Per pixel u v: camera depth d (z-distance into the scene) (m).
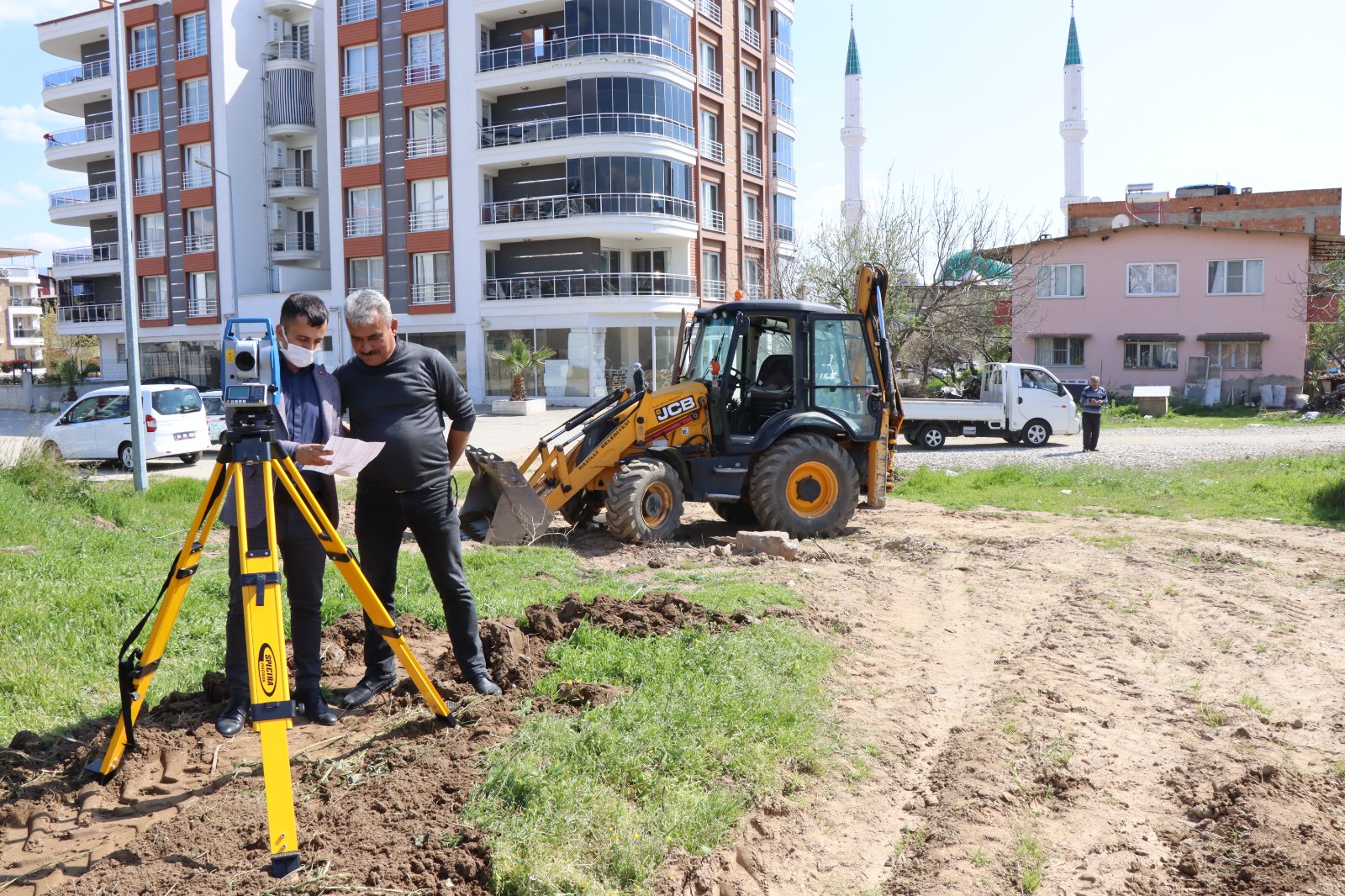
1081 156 63.94
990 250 32.00
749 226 45.09
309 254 43.47
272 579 3.41
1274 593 8.13
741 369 10.73
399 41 38.88
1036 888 3.65
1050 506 13.27
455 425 4.70
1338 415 30.33
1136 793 4.43
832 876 3.72
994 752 4.71
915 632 6.82
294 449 3.85
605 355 38.00
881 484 10.99
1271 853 3.85
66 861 3.25
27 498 10.51
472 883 3.24
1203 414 33.12
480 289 38.56
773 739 4.54
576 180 36.81
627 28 36.12
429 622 6.16
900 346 30.98
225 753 4.09
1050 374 23.05
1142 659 6.33
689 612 6.24
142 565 8.02
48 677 5.02
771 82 48.19
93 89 45.47
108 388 19.55
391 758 4.01
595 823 3.61
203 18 42.25
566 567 8.38
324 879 3.15
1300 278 35.16
